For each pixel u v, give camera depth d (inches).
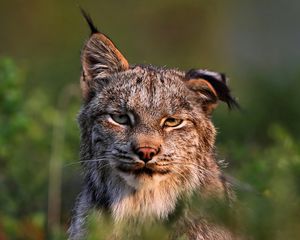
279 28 3260.3
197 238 882.1
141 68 945.5
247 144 1323.8
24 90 1627.7
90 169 938.1
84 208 935.0
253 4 3309.5
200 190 914.7
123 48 2618.1
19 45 2751.0
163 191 906.7
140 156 885.8
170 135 905.5
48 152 1299.2
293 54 2706.7
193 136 916.6
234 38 3157.0
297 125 1601.9
